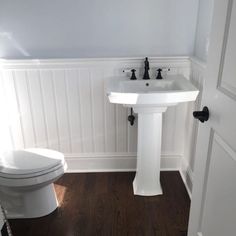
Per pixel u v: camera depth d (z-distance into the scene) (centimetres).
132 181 214
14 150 175
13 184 149
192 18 188
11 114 207
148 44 195
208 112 104
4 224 160
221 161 95
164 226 167
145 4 184
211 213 106
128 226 167
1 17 183
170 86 186
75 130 214
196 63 178
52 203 180
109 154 224
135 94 150
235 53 83
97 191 202
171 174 223
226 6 88
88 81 199
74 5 183
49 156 166
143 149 183
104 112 209
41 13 184
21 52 195
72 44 194
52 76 196
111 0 182
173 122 212
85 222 171
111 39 193
